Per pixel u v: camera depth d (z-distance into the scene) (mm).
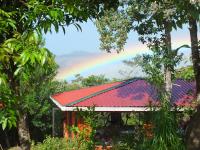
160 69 26953
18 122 4887
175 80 29516
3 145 31250
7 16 4348
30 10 4496
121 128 24266
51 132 36562
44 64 4105
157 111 11945
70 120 28453
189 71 26234
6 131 30359
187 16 8094
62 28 4699
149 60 27000
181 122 12773
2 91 4141
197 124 8492
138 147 12062
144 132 12414
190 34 18359
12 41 4105
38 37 4211
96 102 27469
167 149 11453
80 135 15398
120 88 29141
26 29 4402
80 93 32406
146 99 27156
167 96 12828
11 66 4434
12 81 4512
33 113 34625
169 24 8195
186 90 27578
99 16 6902
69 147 18500
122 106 27016
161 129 11578
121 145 13695
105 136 22422
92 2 6539
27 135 4957
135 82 29750
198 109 8695
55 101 32250
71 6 4691
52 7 4488
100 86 33812
